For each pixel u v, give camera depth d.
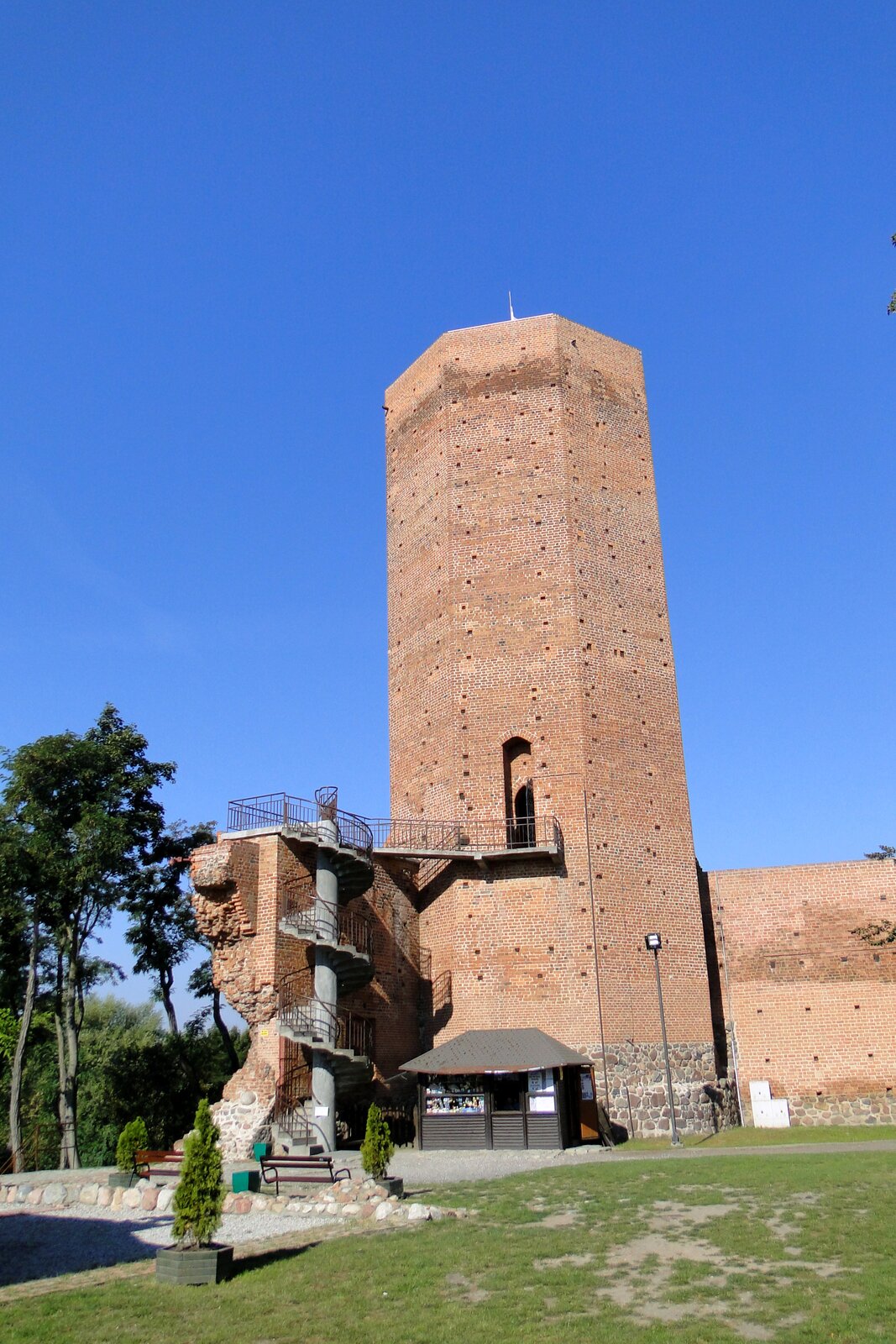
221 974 26.00
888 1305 10.31
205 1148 13.41
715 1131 29.36
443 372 36.81
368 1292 11.72
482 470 35.22
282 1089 24.69
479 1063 25.56
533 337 36.19
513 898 30.80
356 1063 26.58
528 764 32.47
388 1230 14.80
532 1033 27.17
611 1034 29.05
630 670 33.47
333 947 26.06
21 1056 32.00
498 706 32.72
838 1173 17.52
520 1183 18.41
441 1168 21.55
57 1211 18.61
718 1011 32.12
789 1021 31.34
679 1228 14.04
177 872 38.16
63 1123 33.22
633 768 32.41
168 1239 15.55
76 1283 12.95
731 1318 10.32
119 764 36.00
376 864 30.94
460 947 30.84
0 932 35.09
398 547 37.62
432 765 33.69
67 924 35.00
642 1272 12.05
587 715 31.98
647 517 35.91
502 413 35.66
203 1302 11.71
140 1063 39.88
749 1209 14.95
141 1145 21.05
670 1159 21.20
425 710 34.53
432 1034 30.73
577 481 34.47
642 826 31.94
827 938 31.80
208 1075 43.47
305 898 26.84
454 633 33.78
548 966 29.88
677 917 31.56
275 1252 13.82
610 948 29.94
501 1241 13.70
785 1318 10.25
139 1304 11.67
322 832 27.03
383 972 30.00
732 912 32.84
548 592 33.28
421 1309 11.05
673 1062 29.75
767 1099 30.77
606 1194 16.59
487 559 34.22
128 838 34.22
